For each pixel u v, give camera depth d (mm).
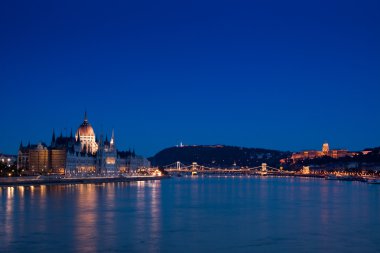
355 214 195625
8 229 151250
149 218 179000
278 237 144750
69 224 161625
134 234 146625
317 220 177750
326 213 198750
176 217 182875
